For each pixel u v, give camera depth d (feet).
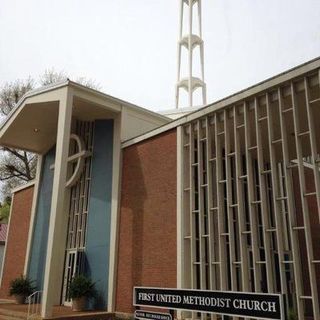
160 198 46.78
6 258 74.54
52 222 46.50
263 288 45.96
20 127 66.18
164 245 44.34
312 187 67.51
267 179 53.98
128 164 53.42
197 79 84.94
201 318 37.50
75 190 60.18
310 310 57.16
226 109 41.19
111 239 51.16
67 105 51.65
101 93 55.16
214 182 44.39
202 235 40.47
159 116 61.21
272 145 35.58
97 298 49.93
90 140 60.39
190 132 45.24
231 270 36.63
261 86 37.19
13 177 102.47
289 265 51.34
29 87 100.42
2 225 107.24
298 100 37.70
